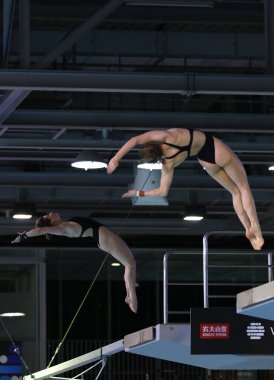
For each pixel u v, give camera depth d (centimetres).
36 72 2667
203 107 4156
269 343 2334
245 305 2016
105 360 2942
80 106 3938
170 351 2616
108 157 3925
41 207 4919
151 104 4075
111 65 3703
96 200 4809
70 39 2695
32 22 3562
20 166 4519
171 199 4728
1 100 2903
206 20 3434
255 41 3759
